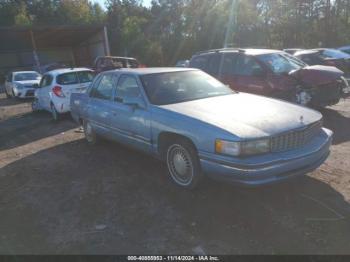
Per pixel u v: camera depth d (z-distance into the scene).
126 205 4.28
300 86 7.82
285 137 3.93
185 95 5.21
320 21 40.38
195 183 4.35
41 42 33.88
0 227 3.99
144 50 34.53
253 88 8.04
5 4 51.00
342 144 6.09
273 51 8.76
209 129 3.99
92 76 10.73
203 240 3.43
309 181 4.57
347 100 10.23
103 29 31.11
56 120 10.30
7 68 34.75
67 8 50.31
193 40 38.91
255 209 3.94
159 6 43.12
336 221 3.60
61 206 4.40
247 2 40.72
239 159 3.74
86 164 5.90
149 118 4.85
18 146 7.68
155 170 5.36
